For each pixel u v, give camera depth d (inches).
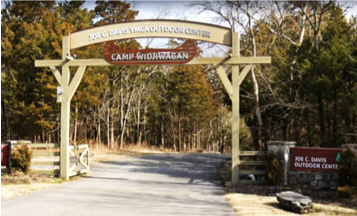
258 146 717.3
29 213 283.0
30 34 1074.1
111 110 1355.8
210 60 453.4
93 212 291.9
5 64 1109.7
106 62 469.4
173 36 458.9
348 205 351.3
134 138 1732.3
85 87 999.0
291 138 690.2
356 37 611.5
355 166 392.8
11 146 473.7
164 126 1790.1
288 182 438.9
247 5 629.3
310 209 315.9
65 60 478.6
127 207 315.0
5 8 1229.7
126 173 562.6
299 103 570.6
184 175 552.4
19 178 448.8
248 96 682.2
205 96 1574.8
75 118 1053.8
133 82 1369.3
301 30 752.3
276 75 653.3
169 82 1544.0
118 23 467.8
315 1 669.3
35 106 985.5
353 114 518.3
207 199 364.2
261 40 731.4
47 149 970.7
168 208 313.9
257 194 401.1
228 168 644.1
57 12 1128.2
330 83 519.8
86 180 477.7
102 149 1041.5
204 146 1931.6
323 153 424.2
